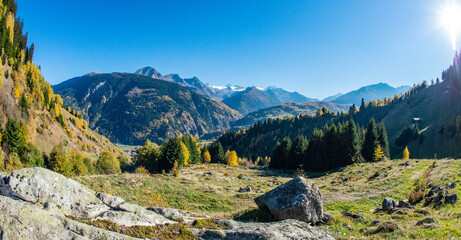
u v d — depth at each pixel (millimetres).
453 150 118188
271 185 53125
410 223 15820
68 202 10352
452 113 152500
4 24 135125
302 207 17953
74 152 90875
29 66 157000
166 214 14633
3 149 73875
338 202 26844
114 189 36031
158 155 98000
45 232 7750
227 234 11008
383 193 28859
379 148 82938
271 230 11328
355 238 13891
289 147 98125
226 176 62969
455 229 12953
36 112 142000
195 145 118062
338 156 74875
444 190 20281
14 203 7984
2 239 6961
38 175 10164
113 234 8930
